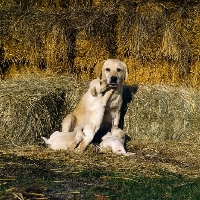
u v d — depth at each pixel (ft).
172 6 15.72
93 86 14.08
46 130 14.38
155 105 14.84
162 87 15.48
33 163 12.46
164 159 13.29
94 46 15.79
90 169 12.20
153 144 14.51
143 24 15.48
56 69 16.16
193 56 15.85
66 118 14.52
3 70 16.38
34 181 11.19
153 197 10.66
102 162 12.78
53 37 15.76
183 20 15.67
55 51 15.87
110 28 15.72
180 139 14.76
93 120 13.89
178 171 12.35
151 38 15.56
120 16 15.67
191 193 10.94
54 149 13.66
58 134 13.89
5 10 16.14
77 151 13.52
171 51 15.58
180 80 16.10
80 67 16.17
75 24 15.72
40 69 16.34
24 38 15.88
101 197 10.48
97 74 14.35
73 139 13.70
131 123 14.84
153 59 15.90
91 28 15.58
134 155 13.41
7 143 13.74
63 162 12.69
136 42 15.58
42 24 15.81
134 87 15.33
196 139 14.64
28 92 14.42
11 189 10.65
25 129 13.91
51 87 14.98
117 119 14.70
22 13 16.05
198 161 13.21
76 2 16.70
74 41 15.93
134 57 15.93
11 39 15.94
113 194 10.71
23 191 10.54
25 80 15.60
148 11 15.58
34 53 15.97
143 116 14.82
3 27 15.87
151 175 11.98
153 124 14.80
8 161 12.50
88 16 15.79
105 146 13.62
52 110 14.64
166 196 10.78
